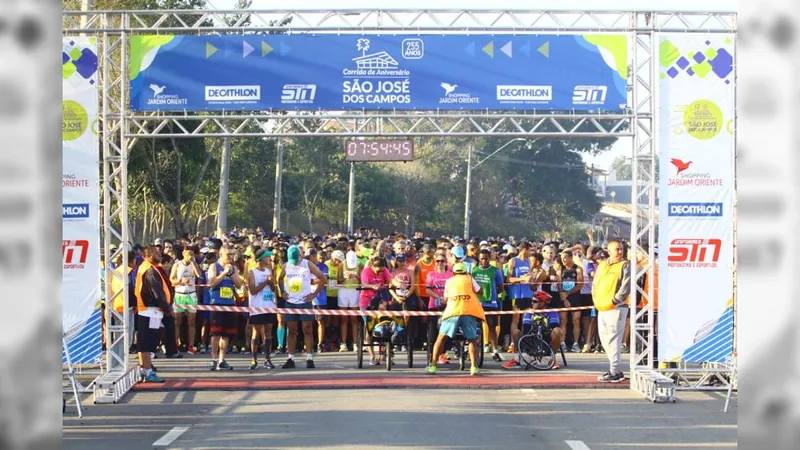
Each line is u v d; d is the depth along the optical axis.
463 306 13.51
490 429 9.63
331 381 13.03
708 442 9.02
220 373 13.97
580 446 8.77
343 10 12.75
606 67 12.78
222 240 18.20
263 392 12.20
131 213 38.91
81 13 12.63
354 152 12.91
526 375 13.78
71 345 12.23
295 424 9.87
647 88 12.78
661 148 12.46
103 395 11.48
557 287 16.97
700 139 12.48
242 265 16.64
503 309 16.95
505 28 12.74
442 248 15.87
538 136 12.95
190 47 12.85
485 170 61.44
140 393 12.19
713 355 12.45
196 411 10.81
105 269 12.80
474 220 62.88
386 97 12.81
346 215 57.06
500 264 17.22
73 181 12.37
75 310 12.28
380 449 8.57
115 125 13.24
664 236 12.48
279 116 12.84
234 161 43.44
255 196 50.75
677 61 12.50
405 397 11.74
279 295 15.63
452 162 59.75
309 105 12.81
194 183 37.78
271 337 15.72
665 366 13.36
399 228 60.84
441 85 12.80
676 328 12.45
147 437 9.24
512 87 12.79
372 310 14.49
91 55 12.48
